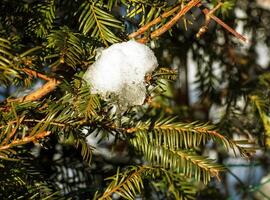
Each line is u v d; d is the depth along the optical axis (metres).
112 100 0.56
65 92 0.61
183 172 0.64
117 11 0.67
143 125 0.61
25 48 0.61
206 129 0.60
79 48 0.56
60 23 0.64
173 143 0.60
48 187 0.64
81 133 0.56
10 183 0.57
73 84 0.56
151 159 0.62
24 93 0.63
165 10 0.61
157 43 0.67
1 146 0.53
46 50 0.57
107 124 0.58
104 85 0.56
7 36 0.59
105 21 0.60
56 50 0.57
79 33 0.59
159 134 0.61
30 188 0.59
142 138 0.61
